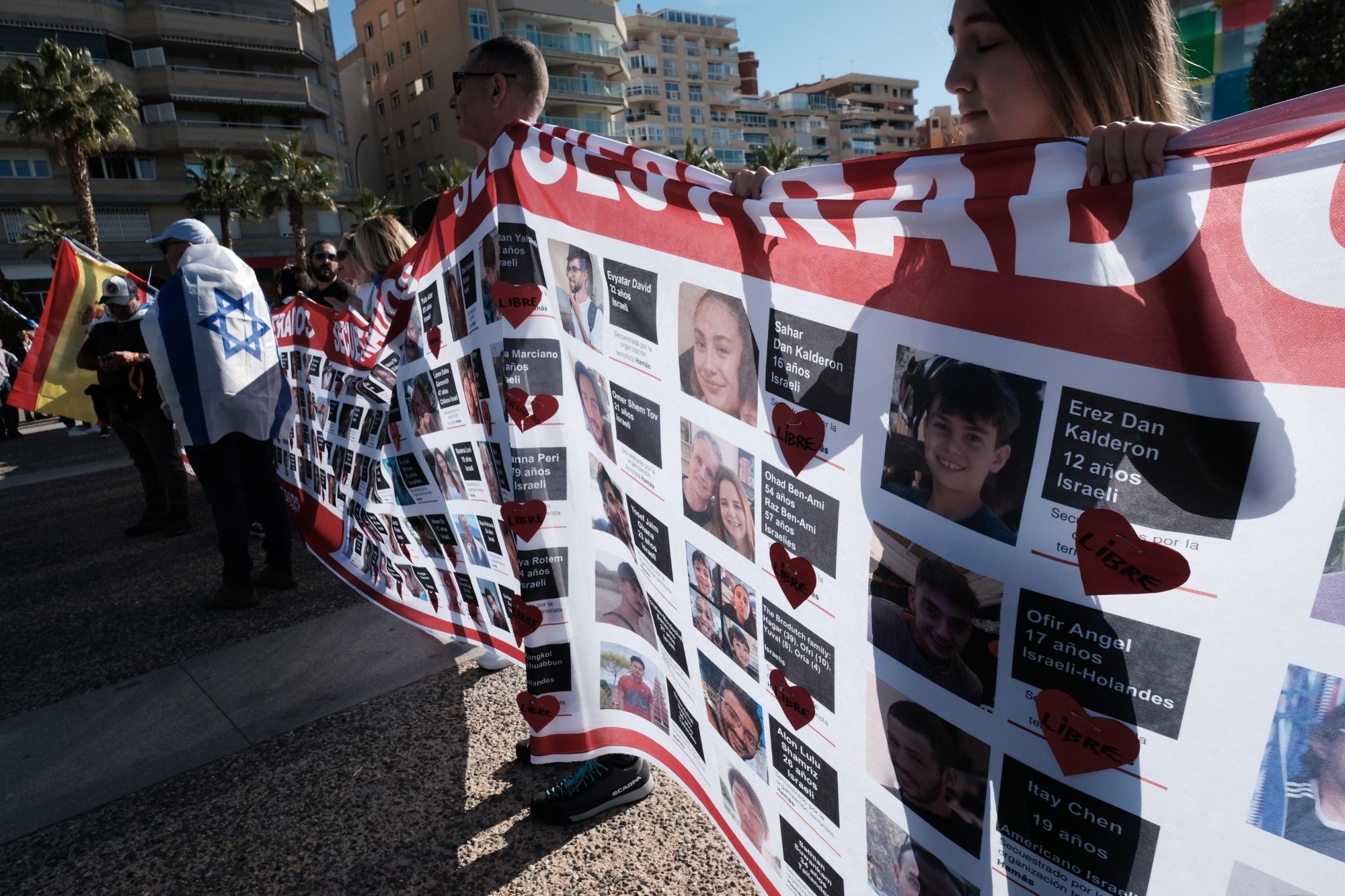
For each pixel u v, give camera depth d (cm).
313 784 230
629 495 175
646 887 179
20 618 398
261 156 3406
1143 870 87
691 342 143
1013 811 99
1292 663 73
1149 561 82
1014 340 90
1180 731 82
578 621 200
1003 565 95
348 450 344
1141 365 81
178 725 273
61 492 741
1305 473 71
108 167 3102
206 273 363
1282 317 71
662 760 191
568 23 4578
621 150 153
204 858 202
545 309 191
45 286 2998
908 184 102
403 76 4516
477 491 248
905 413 104
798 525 125
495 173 192
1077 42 106
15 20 2822
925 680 107
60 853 209
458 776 228
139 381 502
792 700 133
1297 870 75
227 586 382
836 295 111
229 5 3225
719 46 7212
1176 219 77
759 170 125
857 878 127
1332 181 68
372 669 302
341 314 337
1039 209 86
